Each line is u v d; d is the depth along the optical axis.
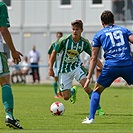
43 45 114.69
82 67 36.19
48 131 24.72
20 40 116.06
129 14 108.44
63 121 30.89
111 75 28.47
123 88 78.81
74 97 37.72
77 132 24.25
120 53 28.39
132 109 40.25
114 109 40.22
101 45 28.73
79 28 35.44
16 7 116.31
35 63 94.25
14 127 25.78
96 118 32.59
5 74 25.78
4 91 25.62
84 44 35.84
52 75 36.28
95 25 111.75
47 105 44.09
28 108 40.75
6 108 25.61
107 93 64.94
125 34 28.58
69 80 36.91
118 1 109.19
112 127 27.59
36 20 115.44
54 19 114.44
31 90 71.44
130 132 24.36
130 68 28.44
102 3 111.44
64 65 36.50
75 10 113.25
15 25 116.31
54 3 114.19
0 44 25.72
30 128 26.97
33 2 115.25
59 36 47.81
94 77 91.56
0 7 25.38
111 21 28.89
